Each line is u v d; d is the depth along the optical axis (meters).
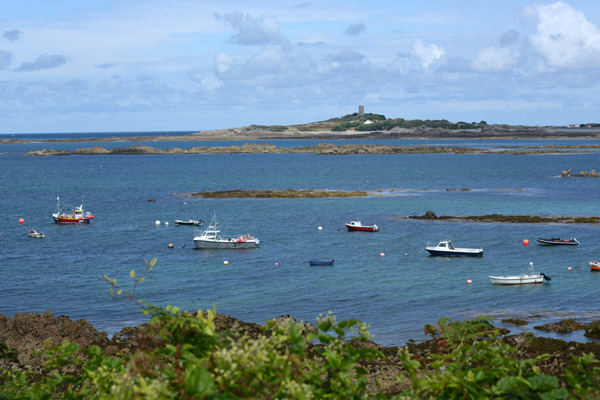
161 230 86.00
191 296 50.22
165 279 56.59
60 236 81.25
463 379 5.79
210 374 4.38
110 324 41.91
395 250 70.69
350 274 58.53
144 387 4.51
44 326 29.52
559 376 18.67
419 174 176.88
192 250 71.94
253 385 4.68
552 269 60.22
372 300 48.56
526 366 6.34
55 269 60.88
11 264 63.25
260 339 4.99
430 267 61.78
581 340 35.69
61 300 48.84
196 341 5.55
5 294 50.88
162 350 5.43
